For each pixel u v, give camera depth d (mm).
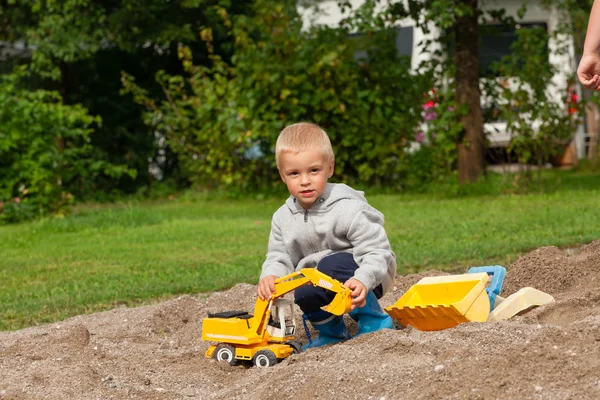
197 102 17406
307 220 4777
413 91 16406
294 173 4672
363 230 4656
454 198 14719
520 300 4820
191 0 18141
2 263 9594
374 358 3953
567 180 17141
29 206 14094
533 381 3271
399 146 16594
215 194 17391
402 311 4699
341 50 16156
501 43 20547
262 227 12047
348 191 4840
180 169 19516
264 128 16375
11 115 14156
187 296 6328
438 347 3980
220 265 8695
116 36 17938
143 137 19656
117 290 7441
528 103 14945
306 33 16906
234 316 4668
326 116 16531
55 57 18406
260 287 4629
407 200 14734
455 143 15742
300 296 4727
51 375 4238
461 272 7207
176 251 10023
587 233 9148
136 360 4695
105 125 19516
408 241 9531
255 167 17078
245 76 16719
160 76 19562
